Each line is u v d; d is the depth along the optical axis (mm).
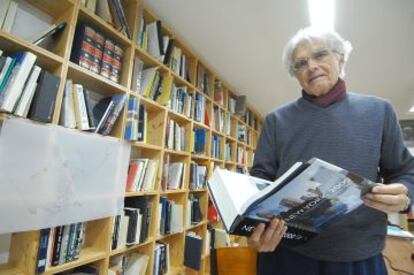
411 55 2643
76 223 1474
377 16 2088
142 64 2107
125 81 1841
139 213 1935
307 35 919
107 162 1641
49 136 1310
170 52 2311
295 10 2084
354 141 783
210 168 3000
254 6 2059
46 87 1289
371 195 575
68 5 1495
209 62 2994
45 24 1565
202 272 2701
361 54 2668
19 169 1188
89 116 1540
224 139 3451
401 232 2266
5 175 1142
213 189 643
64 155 1380
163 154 2186
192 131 2670
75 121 1484
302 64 916
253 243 638
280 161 930
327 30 923
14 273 1245
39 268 1265
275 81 3477
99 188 1577
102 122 1628
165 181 2252
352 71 3064
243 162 4102
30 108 1246
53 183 1321
